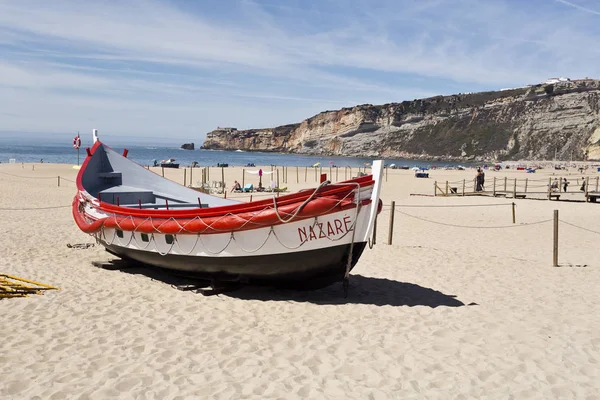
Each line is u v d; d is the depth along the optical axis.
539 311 7.52
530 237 15.39
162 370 5.33
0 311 7.25
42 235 14.05
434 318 7.13
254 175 53.12
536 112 174.12
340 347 6.03
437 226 17.39
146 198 12.57
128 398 4.69
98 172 12.98
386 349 5.95
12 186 29.53
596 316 7.25
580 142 152.88
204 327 6.76
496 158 163.25
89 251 12.06
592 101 164.88
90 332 6.48
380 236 15.13
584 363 5.56
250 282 8.50
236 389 4.89
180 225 8.46
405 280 9.62
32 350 5.81
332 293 8.62
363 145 197.50
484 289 8.95
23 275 9.51
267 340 6.27
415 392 4.87
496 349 5.96
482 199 27.97
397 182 44.94
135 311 7.45
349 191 7.54
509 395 4.82
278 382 5.05
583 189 31.02
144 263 10.12
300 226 7.57
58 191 28.17
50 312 7.28
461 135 182.88
